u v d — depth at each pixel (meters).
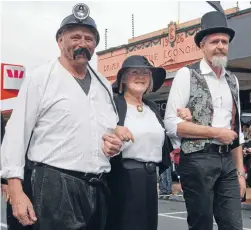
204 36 3.43
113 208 3.27
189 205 3.38
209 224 3.33
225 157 3.38
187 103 3.41
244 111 13.80
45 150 2.62
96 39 2.83
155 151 3.34
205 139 3.31
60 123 2.62
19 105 2.62
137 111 3.37
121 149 2.98
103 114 2.79
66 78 2.70
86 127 2.66
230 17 10.12
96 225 2.85
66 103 2.64
